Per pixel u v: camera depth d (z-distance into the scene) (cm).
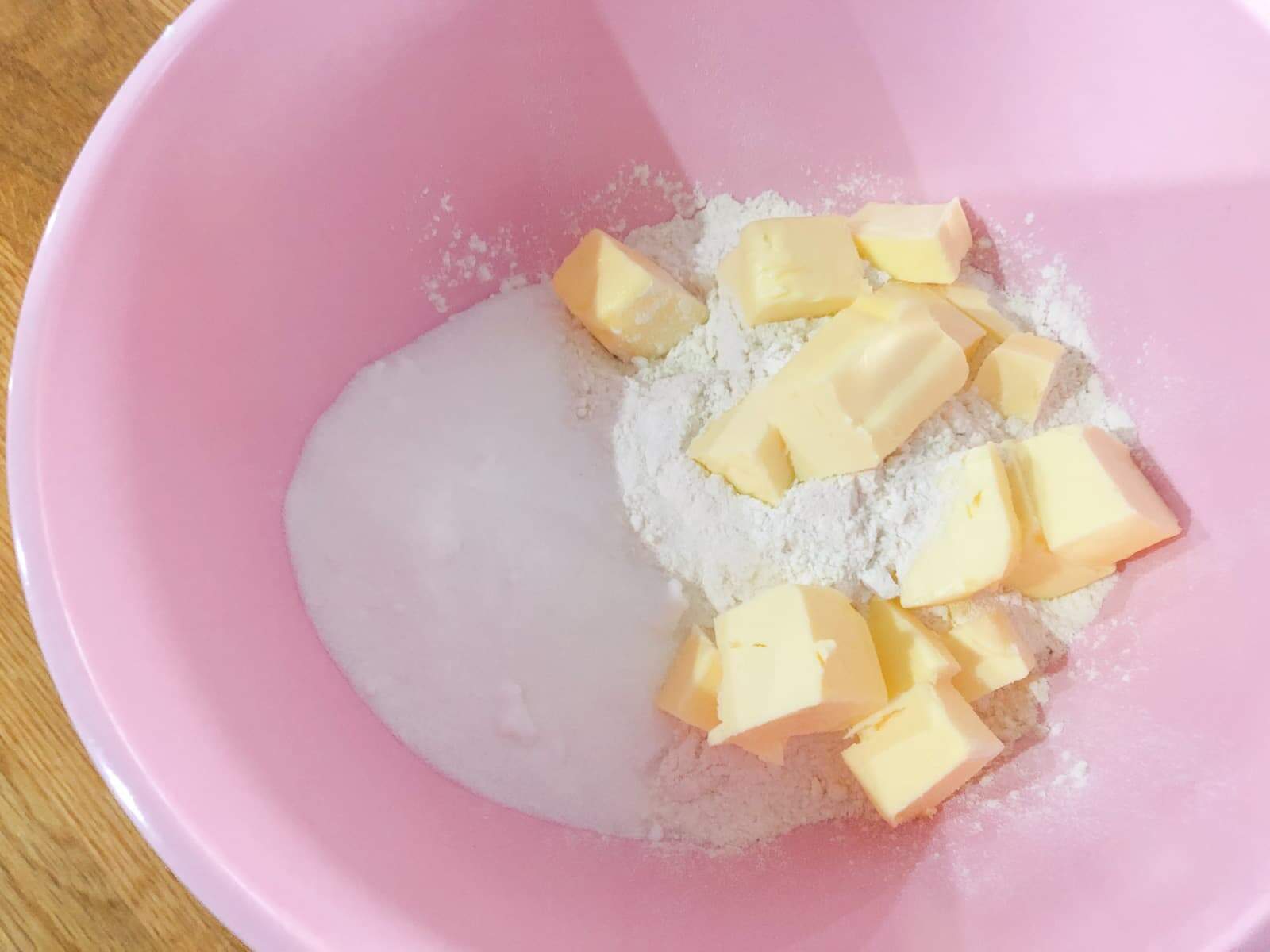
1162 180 21
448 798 20
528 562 22
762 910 19
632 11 23
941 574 21
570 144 25
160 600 18
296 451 23
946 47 22
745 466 22
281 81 21
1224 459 20
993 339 23
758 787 21
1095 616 21
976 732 20
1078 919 17
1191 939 16
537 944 17
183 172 20
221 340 21
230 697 18
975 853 20
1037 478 21
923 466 22
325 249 22
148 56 19
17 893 22
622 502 23
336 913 16
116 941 22
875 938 18
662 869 21
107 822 22
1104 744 20
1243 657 18
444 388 24
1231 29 19
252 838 16
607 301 24
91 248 19
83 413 18
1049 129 22
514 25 23
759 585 22
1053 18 21
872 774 20
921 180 24
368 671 21
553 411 24
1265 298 19
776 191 26
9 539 24
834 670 20
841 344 22
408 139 23
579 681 22
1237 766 17
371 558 22
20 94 26
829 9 23
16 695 23
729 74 24
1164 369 21
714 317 25
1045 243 23
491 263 26
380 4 21
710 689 21
